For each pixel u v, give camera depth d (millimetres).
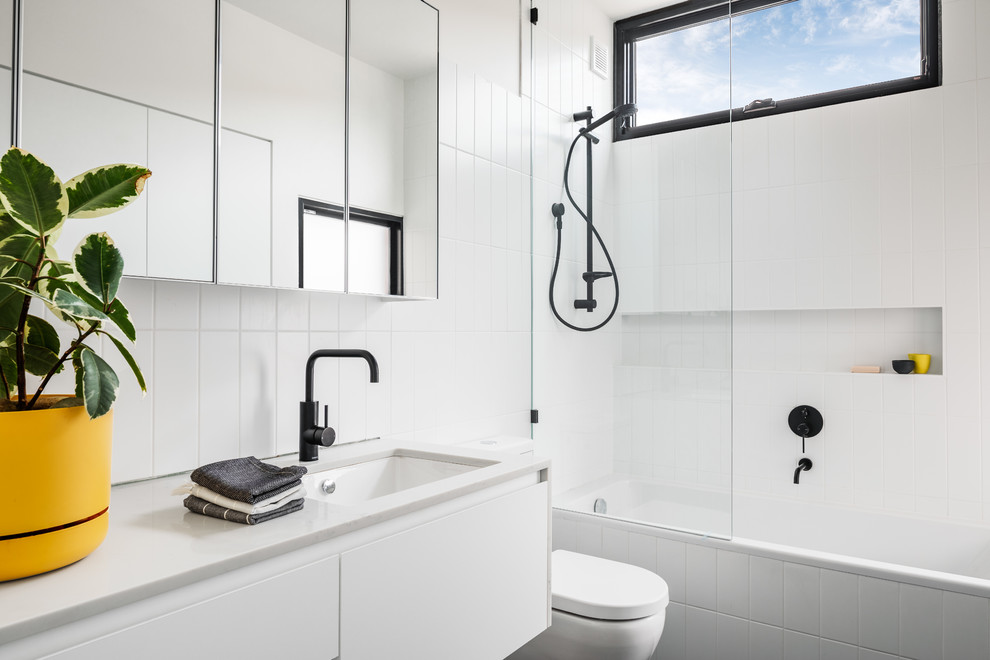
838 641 1839
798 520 2846
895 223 2775
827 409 2891
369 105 1691
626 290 2318
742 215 3088
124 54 1178
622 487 2297
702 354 2168
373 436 1841
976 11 2648
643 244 2293
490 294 2318
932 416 2703
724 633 2012
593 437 2365
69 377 1173
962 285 2658
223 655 850
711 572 2041
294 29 1499
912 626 1746
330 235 1576
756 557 1967
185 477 1348
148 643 771
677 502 2189
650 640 1697
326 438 1505
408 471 1679
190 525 1000
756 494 3031
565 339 2441
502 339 2381
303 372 1638
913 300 2742
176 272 1253
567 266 2439
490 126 2320
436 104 1916
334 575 1001
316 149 1546
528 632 1479
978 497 2621
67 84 1100
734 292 3109
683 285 2217
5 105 1025
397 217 1771
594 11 2396
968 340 2648
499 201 2367
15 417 751
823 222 2912
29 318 906
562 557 2037
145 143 1208
